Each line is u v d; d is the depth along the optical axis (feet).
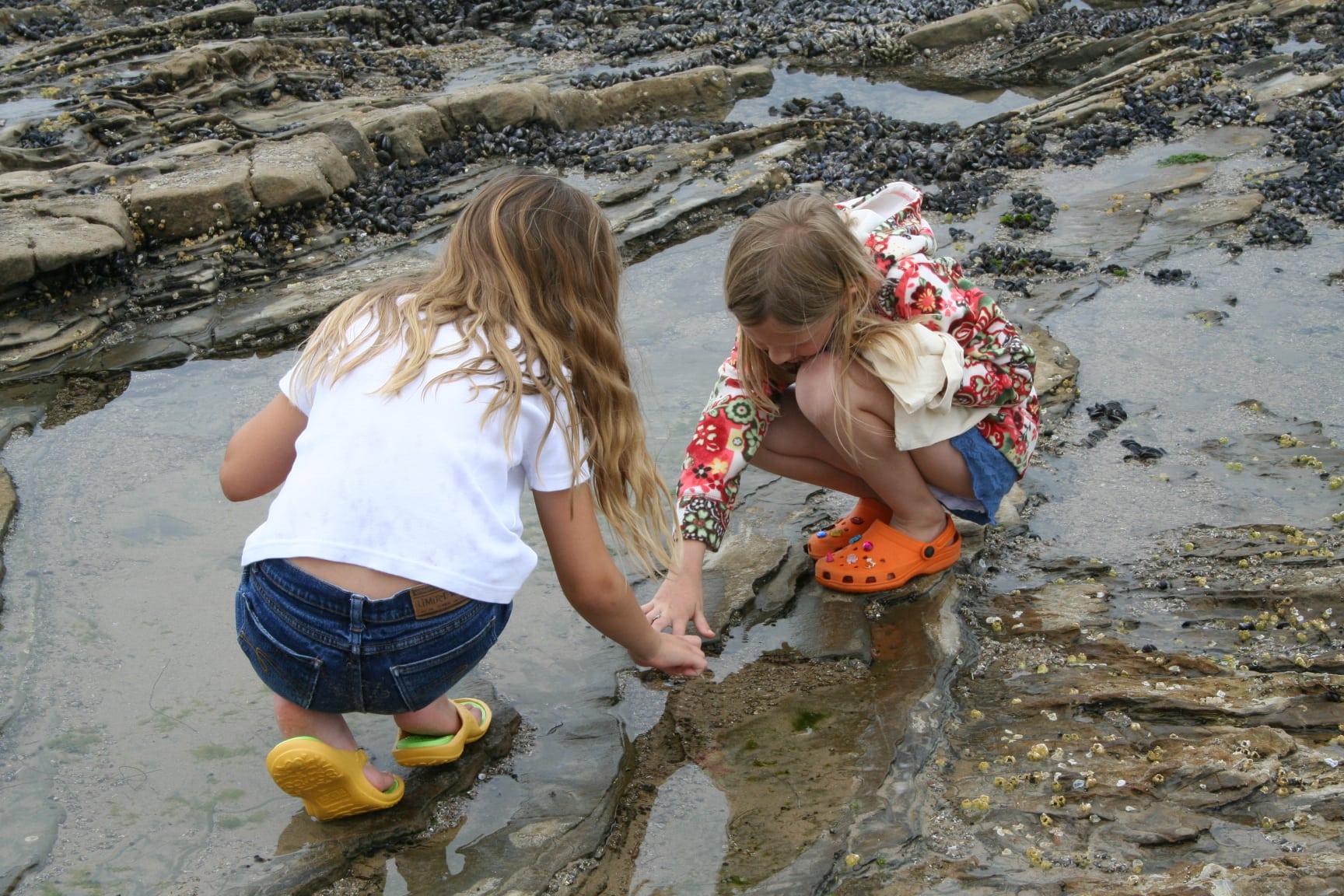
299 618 7.16
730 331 16.05
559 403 7.64
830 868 7.72
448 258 7.87
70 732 9.21
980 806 8.23
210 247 18.02
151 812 8.41
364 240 19.20
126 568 11.33
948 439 9.96
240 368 15.58
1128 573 11.01
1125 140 22.65
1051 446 13.12
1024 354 9.86
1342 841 7.66
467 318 7.62
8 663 9.98
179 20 27.86
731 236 19.60
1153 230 18.86
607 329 7.98
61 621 10.54
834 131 23.97
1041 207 19.89
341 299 16.93
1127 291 16.85
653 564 11.30
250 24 28.86
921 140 23.76
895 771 8.59
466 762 8.73
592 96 25.07
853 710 9.27
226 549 11.62
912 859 7.80
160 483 12.82
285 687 7.44
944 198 20.44
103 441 13.71
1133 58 28.35
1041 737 8.97
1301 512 11.75
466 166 22.00
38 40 29.30
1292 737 8.77
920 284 9.53
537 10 32.96
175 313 16.87
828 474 10.59
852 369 9.53
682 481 10.09
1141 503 12.06
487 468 7.30
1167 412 13.74
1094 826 8.00
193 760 8.91
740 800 8.43
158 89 23.98
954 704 9.42
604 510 8.32
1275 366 14.60
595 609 7.98
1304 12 29.04
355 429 7.29
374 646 7.15
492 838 8.11
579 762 8.82
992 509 10.25
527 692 9.61
